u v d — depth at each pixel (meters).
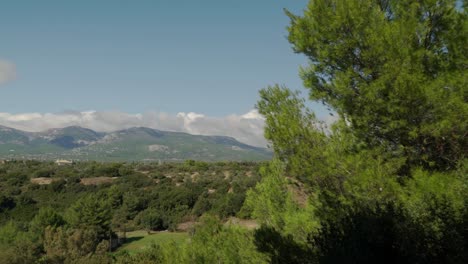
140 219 78.25
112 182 103.94
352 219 6.43
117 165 128.00
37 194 93.69
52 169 126.81
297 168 8.33
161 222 75.94
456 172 6.64
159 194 85.44
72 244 50.72
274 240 7.67
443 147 7.39
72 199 89.44
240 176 91.62
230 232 11.80
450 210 5.56
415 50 7.32
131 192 89.19
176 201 80.56
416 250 5.53
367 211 6.65
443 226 5.50
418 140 7.44
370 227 5.92
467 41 7.23
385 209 6.36
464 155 7.15
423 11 7.53
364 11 7.59
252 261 10.45
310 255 6.99
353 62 7.92
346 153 7.90
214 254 12.62
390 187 6.89
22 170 125.12
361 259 5.61
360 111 7.68
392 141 7.83
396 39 7.14
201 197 79.06
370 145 7.85
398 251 5.71
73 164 162.75
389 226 5.83
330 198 7.87
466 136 7.05
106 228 65.06
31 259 41.06
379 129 7.79
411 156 7.53
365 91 7.37
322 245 6.48
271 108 8.84
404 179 7.21
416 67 7.14
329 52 8.05
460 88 6.82
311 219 8.98
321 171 7.90
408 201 6.42
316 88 8.62
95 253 51.44
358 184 7.25
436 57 7.45
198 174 114.69
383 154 7.62
